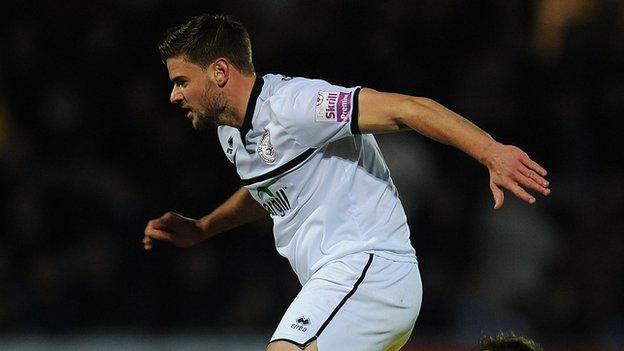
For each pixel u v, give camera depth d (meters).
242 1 34.69
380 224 13.45
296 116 12.88
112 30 34.88
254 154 13.42
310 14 34.78
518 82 35.03
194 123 13.65
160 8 34.91
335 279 13.07
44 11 35.31
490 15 36.12
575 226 32.81
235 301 30.17
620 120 34.41
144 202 31.83
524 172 11.73
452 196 32.25
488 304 30.92
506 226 32.41
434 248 31.44
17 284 30.50
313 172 13.30
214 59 13.28
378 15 35.19
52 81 34.62
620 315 31.45
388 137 32.59
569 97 34.81
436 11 35.78
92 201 31.88
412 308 13.45
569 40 35.41
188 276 30.25
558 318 31.02
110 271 30.53
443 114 12.24
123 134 33.47
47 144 33.41
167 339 27.94
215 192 32.16
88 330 29.72
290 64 33.94
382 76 34.34
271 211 13.85
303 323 12.77
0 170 32.47
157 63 34.59
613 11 35.81
